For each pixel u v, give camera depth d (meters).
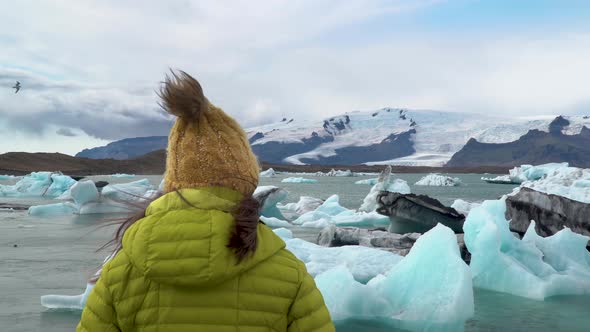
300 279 1.06
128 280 1.02
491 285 6.19
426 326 4.61
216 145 1.06
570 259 6.80
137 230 1.02
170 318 0.99
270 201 14.43
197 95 1.04
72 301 5.01
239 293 1.01
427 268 5.07
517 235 8.55
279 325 1.04
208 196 1.02
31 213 15.81
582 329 4.49
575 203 9.12
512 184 56.53
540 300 5.60
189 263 0.96
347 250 7.51
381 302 4.91
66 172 100.12
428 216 11.92
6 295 5.53
